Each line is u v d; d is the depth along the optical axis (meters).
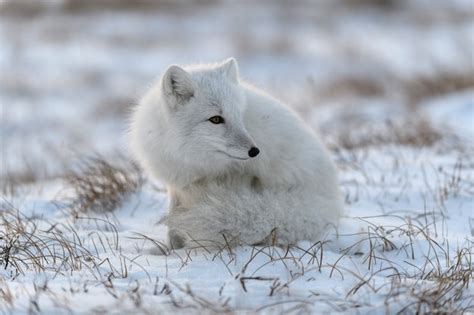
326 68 34.03
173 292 6.97
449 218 10.33
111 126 24.98
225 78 9.49
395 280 7.41
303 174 9.64
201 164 9.41
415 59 33.88
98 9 48.72
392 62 33.59
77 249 8.87
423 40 39.06
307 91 28.00
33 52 37.22
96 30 43.38
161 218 10.11
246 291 7.01
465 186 11.67
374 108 21.66
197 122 9.20
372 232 9.56
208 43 40.34
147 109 9.76
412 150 14.54
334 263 8.14
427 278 7.70
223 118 9.13
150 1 51.34
